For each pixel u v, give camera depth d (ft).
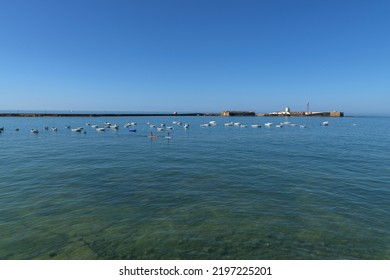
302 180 70.74
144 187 63.67
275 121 478.18
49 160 97.45
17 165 87.97
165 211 49.24
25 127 272.31
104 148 131.54
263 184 66.90
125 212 48.60
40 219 45.24
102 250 36.45
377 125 380.58
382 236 40.50
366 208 50.90
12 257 34.68
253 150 127.34
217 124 366.22
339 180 70.69
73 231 41.32
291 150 128.16
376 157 107.55
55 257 34.81
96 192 59.41
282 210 49.93
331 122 466.29
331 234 40.96
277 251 36.60
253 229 42.42
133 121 424.46
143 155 110.63
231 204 52.90
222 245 37.88
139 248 37.06
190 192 60.23
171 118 570.05
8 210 48.73
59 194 57.77
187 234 40.75
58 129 250.98
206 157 106.42
